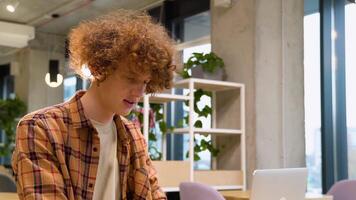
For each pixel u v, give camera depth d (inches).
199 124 169.0
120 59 47.6
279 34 169.9
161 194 58.9
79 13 273.9
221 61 170.6
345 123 177.5
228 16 176.7
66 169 47.4
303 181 98.7
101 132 51.4
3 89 399.9
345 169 176.7
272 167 164.6
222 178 156.9
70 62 52.3
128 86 48.6
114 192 52.4
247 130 165.6
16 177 46.9
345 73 178.5
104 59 47.5
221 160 173.0
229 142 171.0
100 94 50.0
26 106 338.0
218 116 175.2
